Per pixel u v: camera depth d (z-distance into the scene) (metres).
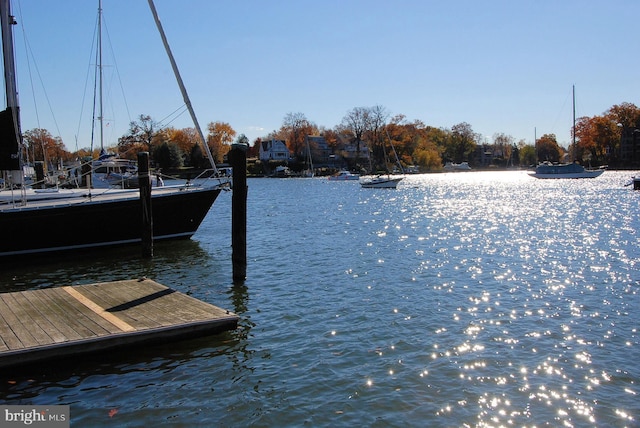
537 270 17.47
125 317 11.02
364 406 8.08
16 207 19.48
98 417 7.88
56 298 12.49
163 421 7.75
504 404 8.09
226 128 120.94
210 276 17.11
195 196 22.64
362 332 11.34
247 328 11.71
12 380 9.05
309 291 14.98
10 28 19.41
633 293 14.30
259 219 35.84
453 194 64.44
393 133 128.75
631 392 8.42
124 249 21.72
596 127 115.94
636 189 64.31
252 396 8.47
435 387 8.66
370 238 25.80
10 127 19.36
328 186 89.06
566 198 54.12
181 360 9.88
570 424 7.51
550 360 9.69
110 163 35.31
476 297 14.08
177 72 21.50
